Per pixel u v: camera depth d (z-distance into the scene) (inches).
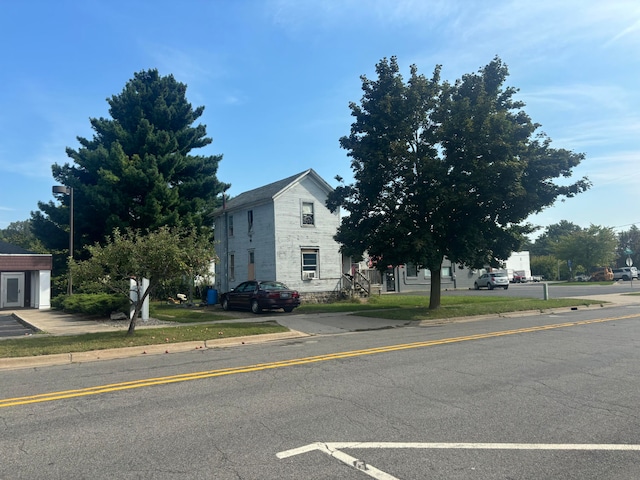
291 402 247.3
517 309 781.3
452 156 693.3
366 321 672.4
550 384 278.5
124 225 1000.9
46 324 670.5
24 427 212.7
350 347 440.5
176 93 1207.6
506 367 330.3
